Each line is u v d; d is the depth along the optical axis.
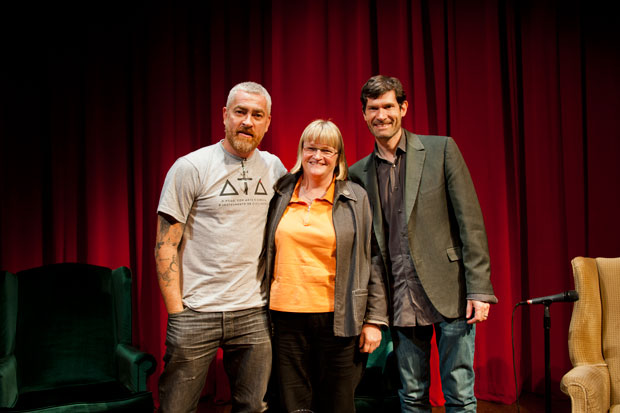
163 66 2.93
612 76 2.86
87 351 2.36
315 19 2.96
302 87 2.95
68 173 2.88
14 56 2.86
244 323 1.71
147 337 2.91
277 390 1.91
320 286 1.67
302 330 1.69
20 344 2.26
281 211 1.74
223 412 2.75
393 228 1.88
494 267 2.83
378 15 2.94
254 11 2.99
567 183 2.86
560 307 2.84
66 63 2.90
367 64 2.95
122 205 2.91
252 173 1.78
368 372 2.22
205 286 1.69
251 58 2.97
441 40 2.93
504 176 2.84
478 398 2.86
